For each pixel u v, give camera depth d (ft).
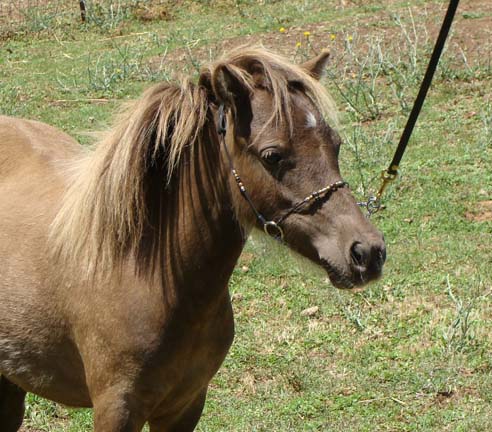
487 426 17.21
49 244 13.61
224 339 13.56
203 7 54.13
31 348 13.89
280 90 11.74
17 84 41.75
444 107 34.42
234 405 18.42
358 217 11.79
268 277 23.67
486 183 27.91
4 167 15.40
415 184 28.25
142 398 12.85
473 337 20.18
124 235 12.76
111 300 12.75
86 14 53.06
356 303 22.16
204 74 12.36
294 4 52.26
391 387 18.79
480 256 23.98
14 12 55.16
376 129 32.71
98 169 12.85
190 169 12.59
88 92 40.04
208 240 12.59
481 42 40.40
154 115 12.64
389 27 44.06
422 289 22.58
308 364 19.72
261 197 12.00
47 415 18.47
